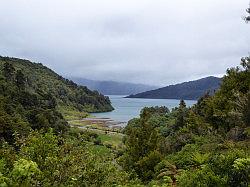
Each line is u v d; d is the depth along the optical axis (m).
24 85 145.62
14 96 101.44
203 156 15.93
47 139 9.27
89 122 159.00
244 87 29.05
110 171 9.83
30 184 7.12
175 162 22.25
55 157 8.79
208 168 11.41
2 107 70.69
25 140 9.18
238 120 25.56
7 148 8.91
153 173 27.20
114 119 181.50
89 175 9.12
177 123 61.53
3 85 104.56
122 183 10.18
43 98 141.25
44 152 8.95
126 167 30.88
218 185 10.47
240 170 10.40
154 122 79.31
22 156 8.75
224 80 31.03
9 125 47.62
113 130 123.56
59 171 8.59
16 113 78.94
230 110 26.97
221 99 30.02
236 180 10.44
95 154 10.05
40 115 84.31
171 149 35.19
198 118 36.78
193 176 11.53
